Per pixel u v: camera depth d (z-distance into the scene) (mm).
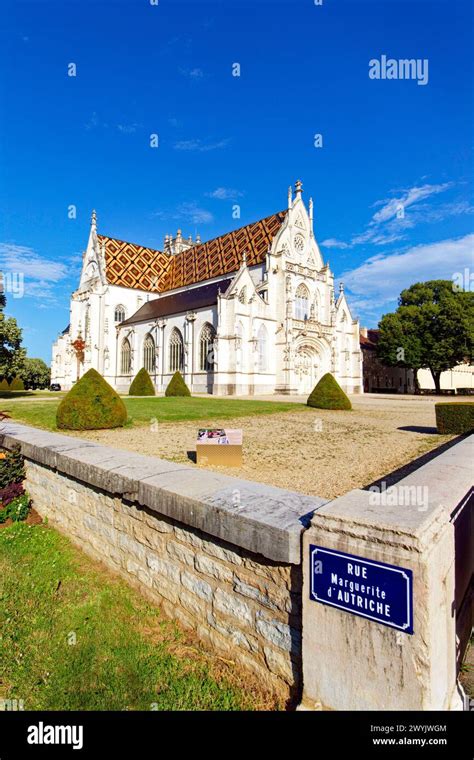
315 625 3254
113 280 61094
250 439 12938
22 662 4418
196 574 4633
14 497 8930
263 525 3660
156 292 64875
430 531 2977
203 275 59375
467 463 5957
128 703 3832
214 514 4156
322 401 25188
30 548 7246
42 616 5203
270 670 3803
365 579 2965
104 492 6359
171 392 35906
